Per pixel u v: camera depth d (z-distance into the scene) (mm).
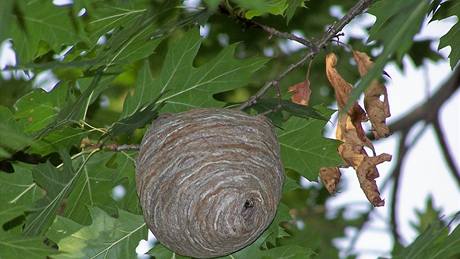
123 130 9984
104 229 10242
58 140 10703
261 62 10703
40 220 10102
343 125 10461
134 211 10672
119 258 10227
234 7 10773
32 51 10172
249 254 10305
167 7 10570
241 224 9016
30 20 10047
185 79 10672
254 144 9430
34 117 10969
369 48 15242
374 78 6996
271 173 9414
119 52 10539
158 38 10805
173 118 9656
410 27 6961
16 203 10602
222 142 9352
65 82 10977
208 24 16859
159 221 9352
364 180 10312
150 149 9562
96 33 10656
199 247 9250
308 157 10461
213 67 10680
